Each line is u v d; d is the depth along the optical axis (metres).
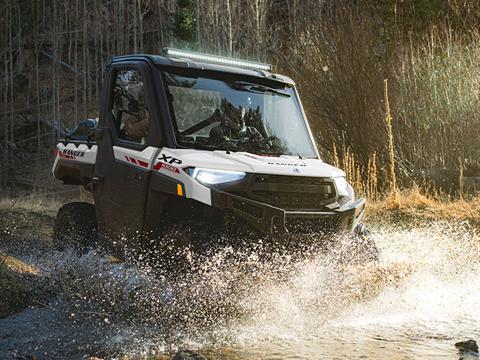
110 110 6.94
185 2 38.19
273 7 34.75
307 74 15.25
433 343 4.89
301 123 7.00
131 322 5.53
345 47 14.91
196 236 5.67
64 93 46.31
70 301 6.07
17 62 48.22
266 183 5.78
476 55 14.32
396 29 16.59
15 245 8.62
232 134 6.46
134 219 6.30
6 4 45.81
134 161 6.35
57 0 47.59
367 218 10.09
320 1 23.06
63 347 4.82
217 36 33.00
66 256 7.39
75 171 7.66
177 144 6.15
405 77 14.62
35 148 42.69
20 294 6.11
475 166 12.94
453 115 13.54
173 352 4.71
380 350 4.70
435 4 17.48
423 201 10.90
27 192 29.45
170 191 5.88
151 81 6.42
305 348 4.77
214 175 5.71
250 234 5.68
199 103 6.45
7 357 4.53
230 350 4.75
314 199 6.04
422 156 13.56
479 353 4.61
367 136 14.07
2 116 44.72
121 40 42.25
